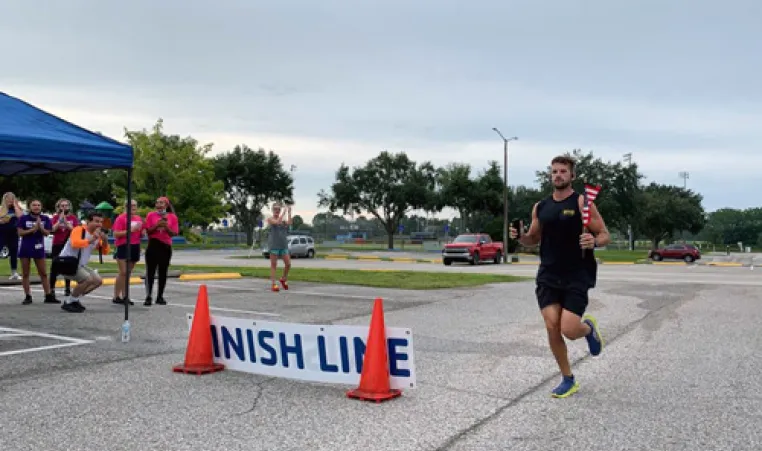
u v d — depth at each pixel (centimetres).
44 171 1026
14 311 1061
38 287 1446
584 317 588
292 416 506
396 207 6938
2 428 469
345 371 581
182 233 5494
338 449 432
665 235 7438
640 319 1089
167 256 1174
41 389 577
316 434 463
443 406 539
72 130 809
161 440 446
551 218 553
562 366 578
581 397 574
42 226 1161
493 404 548
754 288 1716
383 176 6938
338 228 8850
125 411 514
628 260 4528
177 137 5497
